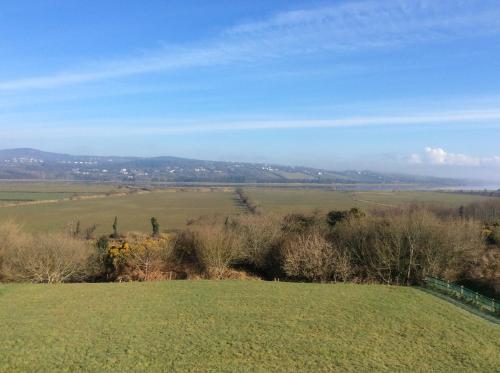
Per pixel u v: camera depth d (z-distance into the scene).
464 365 26.38
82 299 41.09
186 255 72.38
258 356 26.72
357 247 65.00
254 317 35.19
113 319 34.06
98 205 159.75
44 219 116.94
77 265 63.25
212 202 176.38
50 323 32.62
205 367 24.84
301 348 28.25
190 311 36.84
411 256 58.91
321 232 72.94
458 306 40.41
